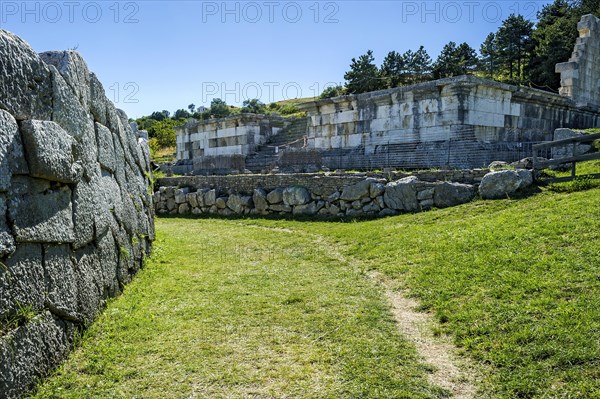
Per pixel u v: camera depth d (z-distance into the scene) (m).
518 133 17.61
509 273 5.96
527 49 34.69
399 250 8.29
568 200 8.88
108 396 3.75
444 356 4.43
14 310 3.61
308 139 20.19
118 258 6.48
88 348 4.57
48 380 3.93
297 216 13.62
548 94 18.31
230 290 6.61
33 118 4.24
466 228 8.68
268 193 14.61
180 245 10.16
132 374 4.10
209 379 4.03
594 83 22.84
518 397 3.66
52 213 4.34
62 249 4.56
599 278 5.27
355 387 3.88
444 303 5.57
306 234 11.27
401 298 6.14
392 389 3.85
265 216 14.38
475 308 5.24
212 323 5.29
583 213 7.69
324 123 19.45
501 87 16.19
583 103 21.00
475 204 10.44
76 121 5.21
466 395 3.76
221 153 24.64
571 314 4.61
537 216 8.22
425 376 4.05
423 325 5.18
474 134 15.68
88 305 5.05
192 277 7.36
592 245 6.23
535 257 6.31
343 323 5.26
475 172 11.38
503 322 4.77
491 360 4.17
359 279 7.15
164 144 43.53
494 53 36.53
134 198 7.95
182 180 17.66
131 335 4.90
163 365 4.27
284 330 5.09
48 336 4.07
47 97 4.54
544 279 5.54
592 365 3.81
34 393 3.71
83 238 5.05
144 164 9.55
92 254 5.41
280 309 5.77
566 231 7.00
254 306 5.88
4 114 3.71
